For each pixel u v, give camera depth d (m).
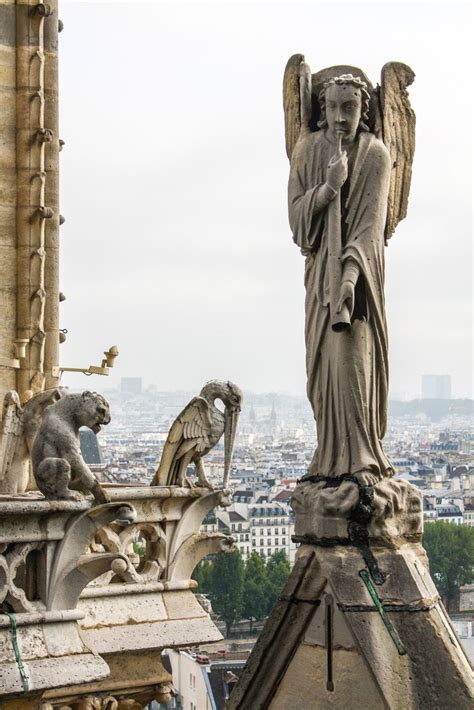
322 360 15.08
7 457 23.58
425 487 172.75
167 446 24.50
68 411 19.89
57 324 27.58
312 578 14.68
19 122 27.25
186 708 67.94
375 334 15.07
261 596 117.12
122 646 23.53
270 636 14.80
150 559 24.39
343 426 14.92
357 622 14.33
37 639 19.06
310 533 14.77
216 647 109.12
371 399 14.97
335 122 15.38
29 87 27.28
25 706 18.95
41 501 19.27
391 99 15.59
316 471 15.05
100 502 19.61
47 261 27.55
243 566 117.31
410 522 14.81
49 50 27.88
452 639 14.39
